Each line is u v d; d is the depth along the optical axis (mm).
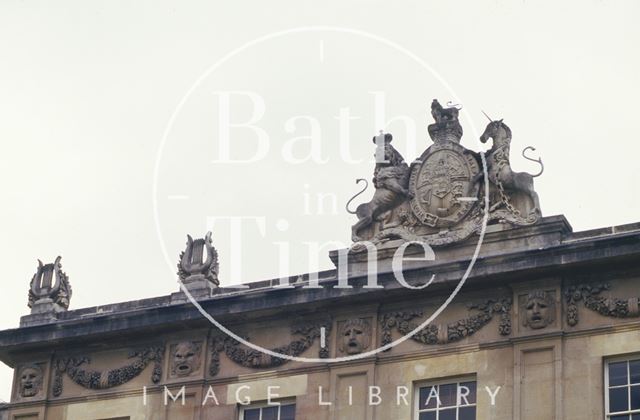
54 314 57344
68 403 56094
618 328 50438
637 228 51312
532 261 51312
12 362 57438
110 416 55375
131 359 55906
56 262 58312
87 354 56594
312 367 53469
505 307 51875
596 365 50250
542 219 52031
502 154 52938
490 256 51844
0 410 56656
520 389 50688
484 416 50906
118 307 56719
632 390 49875
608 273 51062
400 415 51906
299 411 53094
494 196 52844
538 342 51000
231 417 53938
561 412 50000
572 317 50938
